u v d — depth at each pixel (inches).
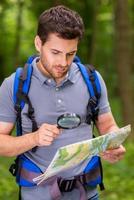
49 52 108.7
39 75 113.9
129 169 289.6
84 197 117.4
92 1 603.5
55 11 109.2
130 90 380.2
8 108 115.4
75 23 107.4
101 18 673.0
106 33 701.9
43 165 115.0
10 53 789.9
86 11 621.3
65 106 114.7
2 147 112.0
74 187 117.4
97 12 561.3
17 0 650.8
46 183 115.9
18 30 665.6
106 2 623.8
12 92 114.4
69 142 114.7
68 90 115.2
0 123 115.8
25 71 115.0
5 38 748.6
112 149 117.6
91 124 119.5
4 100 115.3
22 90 113.7
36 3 623.5
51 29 107.0
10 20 719.7
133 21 574.9
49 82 113.7
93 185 120.0
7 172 291.3
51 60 108.7
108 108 122.1
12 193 258.4
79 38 109.3
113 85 700.0
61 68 109.0
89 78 117.4
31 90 114.0
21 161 116.8
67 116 111.0
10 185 267.3
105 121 122.3
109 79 706.8
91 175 119.0
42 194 116.5
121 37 370.3
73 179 116.6
